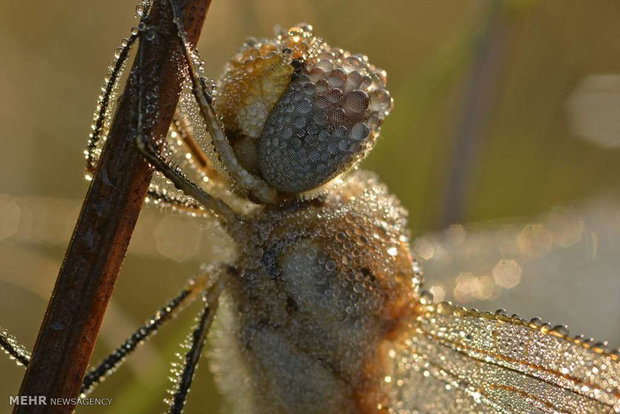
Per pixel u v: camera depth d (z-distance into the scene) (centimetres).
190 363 8
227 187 7
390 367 8
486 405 8
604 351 8
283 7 12
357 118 7
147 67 7
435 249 10
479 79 11
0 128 12
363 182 8
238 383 8
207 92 7
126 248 7
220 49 12
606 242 10
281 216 8
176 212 8
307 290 8
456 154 11
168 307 8
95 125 7
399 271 8
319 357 8
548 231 11
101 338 11
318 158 7
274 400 8
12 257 11
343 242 8
